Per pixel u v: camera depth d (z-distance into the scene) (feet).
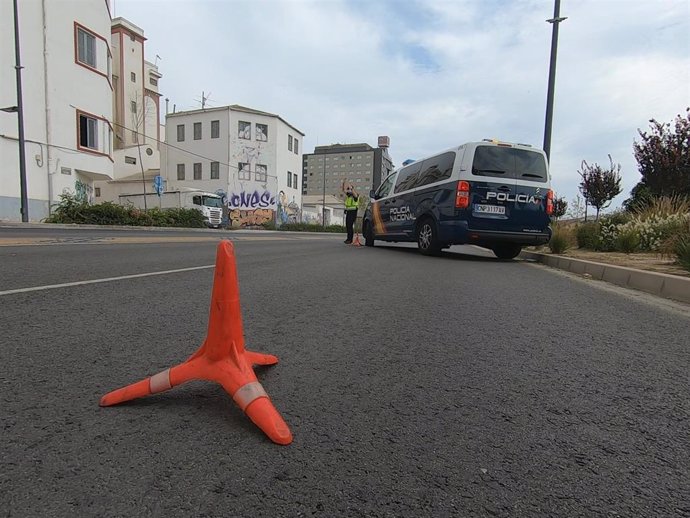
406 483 4.83
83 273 17.11
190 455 5.19
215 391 6.97
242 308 12.52
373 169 346.33
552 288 18.07
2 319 10.34
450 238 28.73
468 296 15.61
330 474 4.93
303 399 6.80
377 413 6.42
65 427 5.71
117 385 6.97
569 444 5.73
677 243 21.26
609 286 19.11
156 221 77.10
